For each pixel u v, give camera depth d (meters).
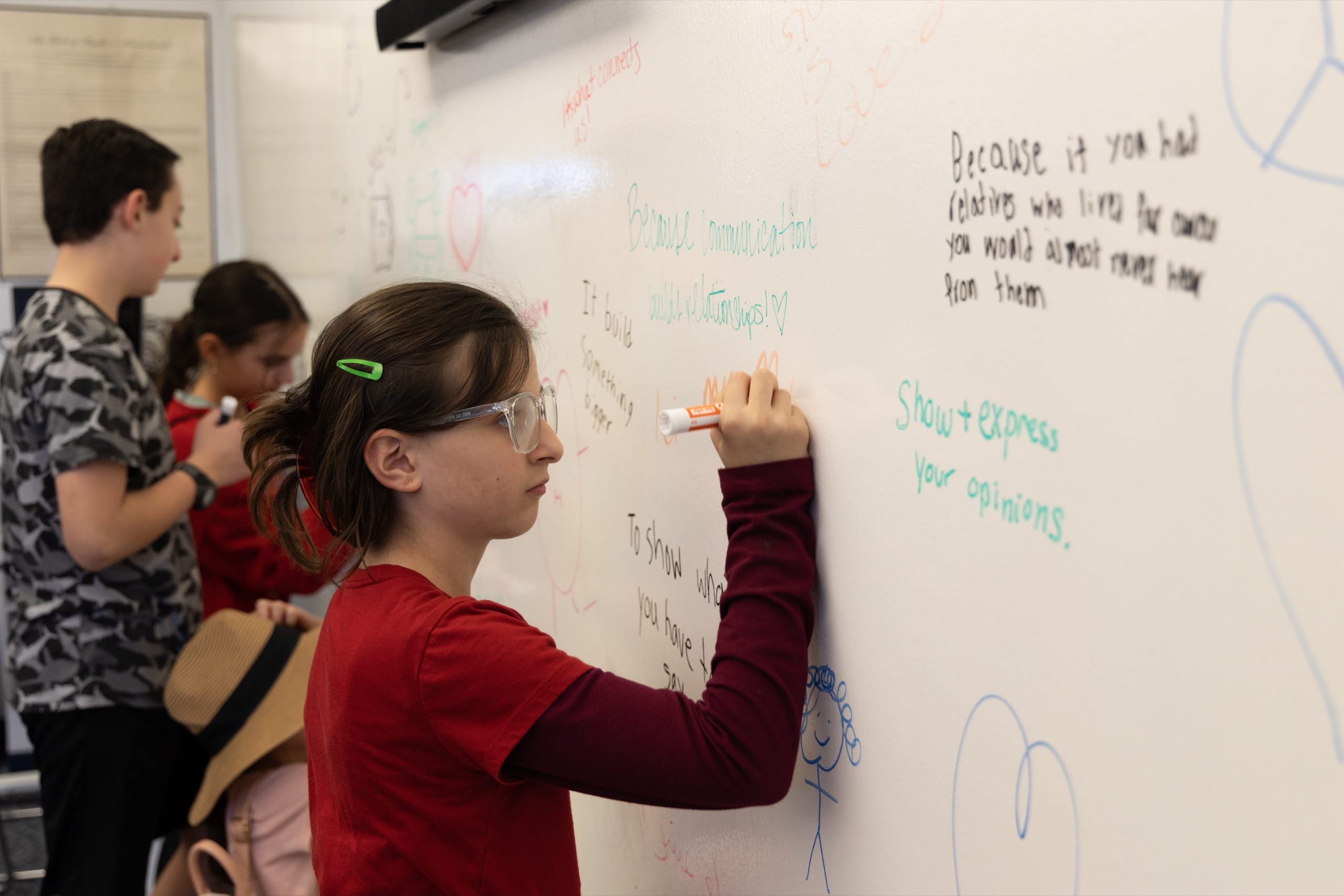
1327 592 0.46
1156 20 0.52
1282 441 0.47
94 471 1.47
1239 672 0.50
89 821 1.58
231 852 1.52
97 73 3.08
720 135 0.89
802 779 0.84
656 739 0.72
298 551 0.88
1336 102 0.45
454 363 0.80
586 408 1.16
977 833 0.66
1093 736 0.57
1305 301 0.46
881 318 0.72
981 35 0.62
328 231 2.16
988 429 0.63
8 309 3.08
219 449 1.66
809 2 0.77
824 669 0.81
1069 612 0.59
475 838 0.79
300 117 2.32
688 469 0.96
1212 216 0.50
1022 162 0.60
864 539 0.75
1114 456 0.55
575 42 1.12
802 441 0.80
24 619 1.58
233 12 2.93
